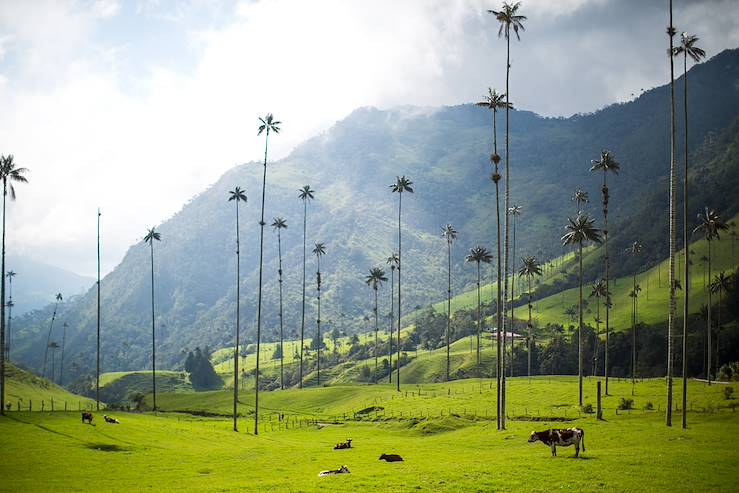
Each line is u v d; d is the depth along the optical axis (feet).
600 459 143.02
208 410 469.98
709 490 110.93
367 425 350.02
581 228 345.72
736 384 351.46
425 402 403.34
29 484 155.74
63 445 217.77
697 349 604.08
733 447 166.40
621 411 289.94
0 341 304.71
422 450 203.92
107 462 191.11
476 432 262.06
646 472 125.90
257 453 214.28
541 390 403.95
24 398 515.91
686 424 228.22
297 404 492.13
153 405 497.05
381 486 120.88
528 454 167.02
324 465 170.30
